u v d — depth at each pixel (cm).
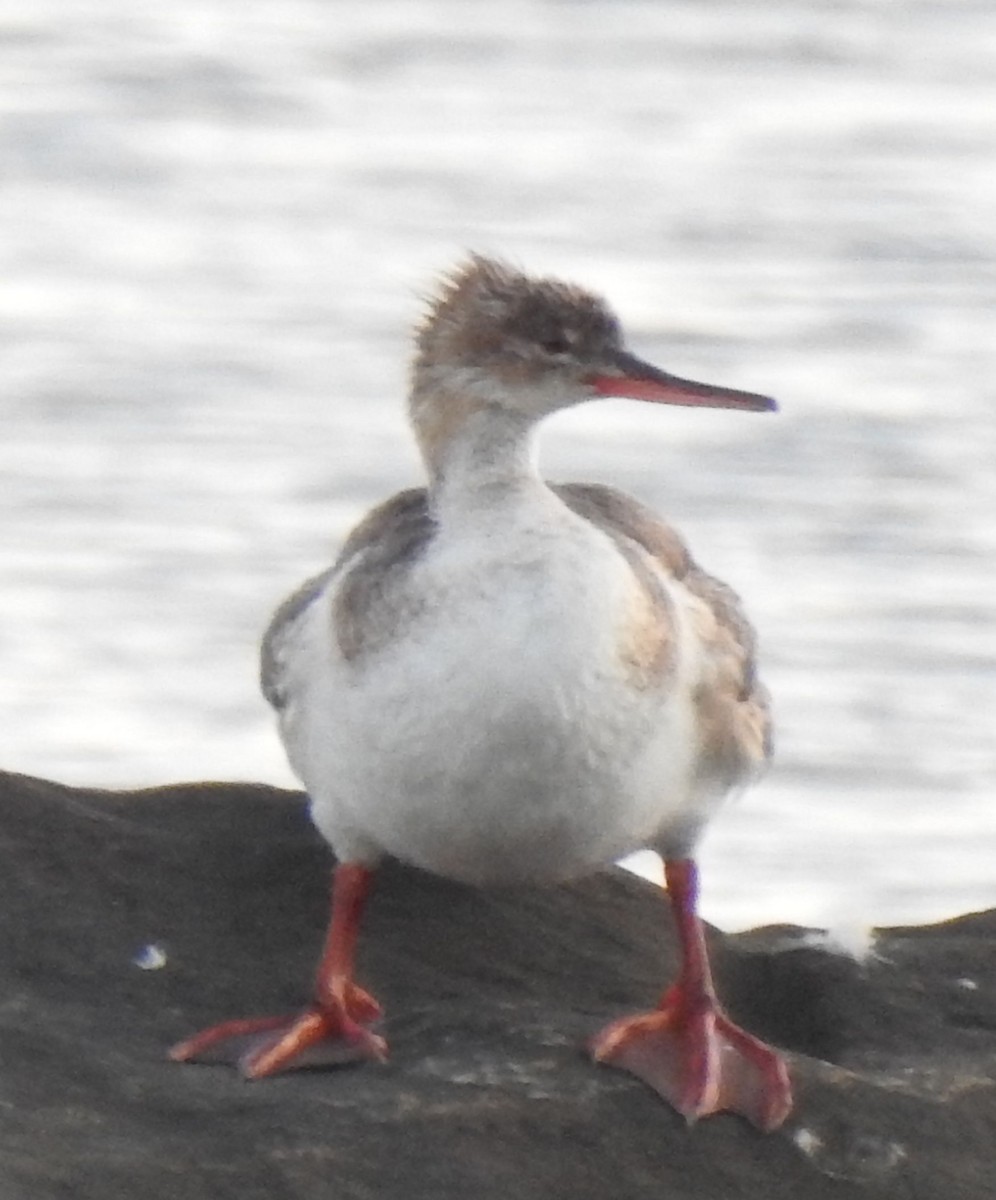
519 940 1239
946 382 2856
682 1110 1085
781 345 2959
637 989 1215
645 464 2652
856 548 2511
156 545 2519
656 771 1104
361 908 1166
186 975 1182
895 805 2119
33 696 2272
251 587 2438
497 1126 1065
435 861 1124
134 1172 1016
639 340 2977
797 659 2322
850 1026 1186
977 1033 1186
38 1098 1068
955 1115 1109
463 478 1112
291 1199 1020
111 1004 1157
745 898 1991
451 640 1067
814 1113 1097
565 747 1072
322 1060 1112
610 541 1100
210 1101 1073
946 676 2294
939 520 2550
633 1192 1059
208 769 2164
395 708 1077
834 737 2211
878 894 2000
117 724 2225
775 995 1229
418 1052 1122
